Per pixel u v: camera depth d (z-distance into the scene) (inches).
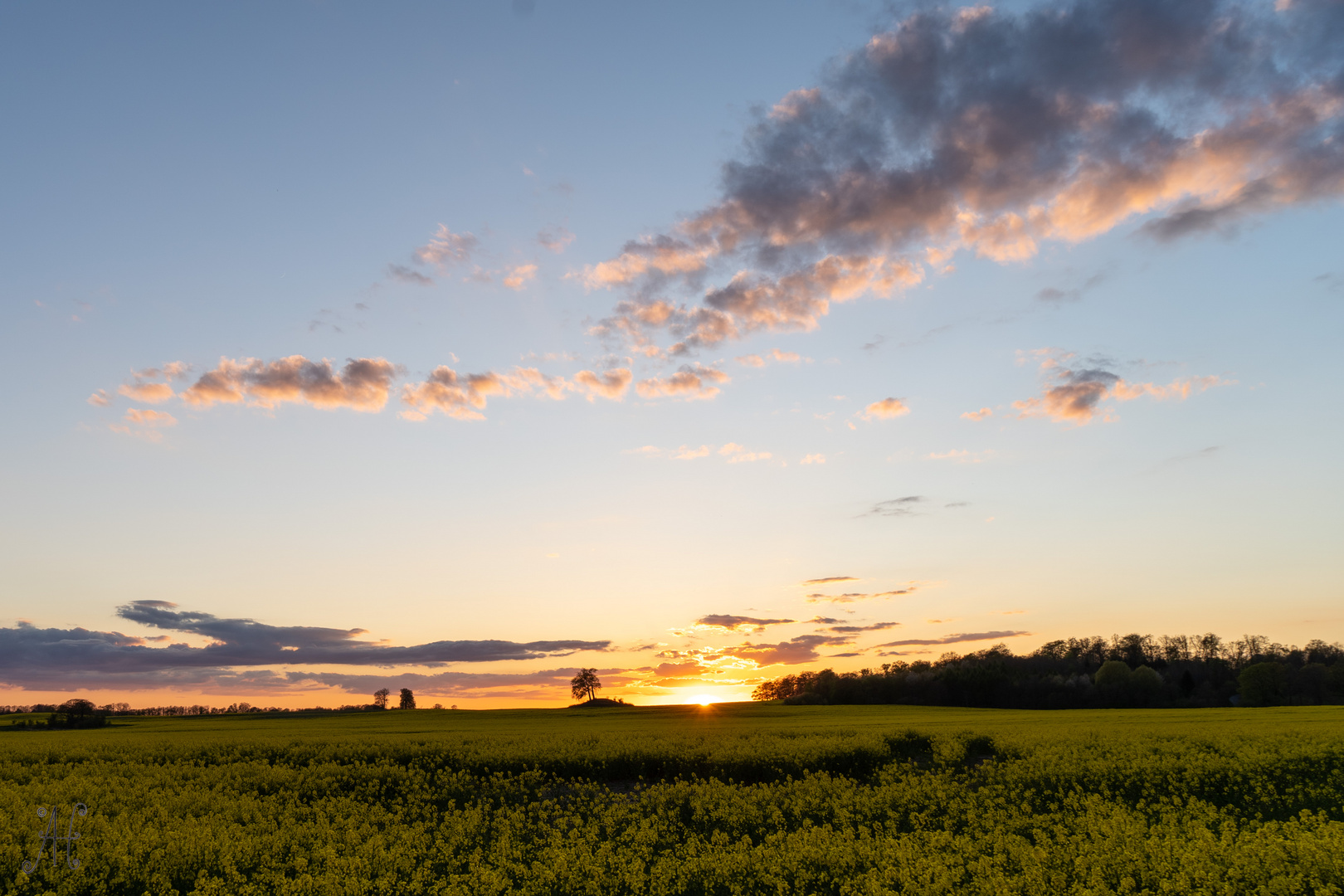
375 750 1316.4
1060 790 808.9
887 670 4372.5
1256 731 1330.0
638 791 960.3
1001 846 557.0
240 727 2906.0
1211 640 4815.5
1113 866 487.5
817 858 526.3
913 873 482.9
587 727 2199.8
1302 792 815.7
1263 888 441.4
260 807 792.9
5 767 1195.9
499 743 1428.4
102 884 512.7
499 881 498.3
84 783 947.3
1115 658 4955.7
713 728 1828.2
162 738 1897.1
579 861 543.2
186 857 562.9
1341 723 1573.6
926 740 1328.7
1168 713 2364.7
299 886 492.1
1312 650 4375.0
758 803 774.5
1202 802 708.7
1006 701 3905.0
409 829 690.8
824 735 1467.8
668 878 512.4
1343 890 439.2
